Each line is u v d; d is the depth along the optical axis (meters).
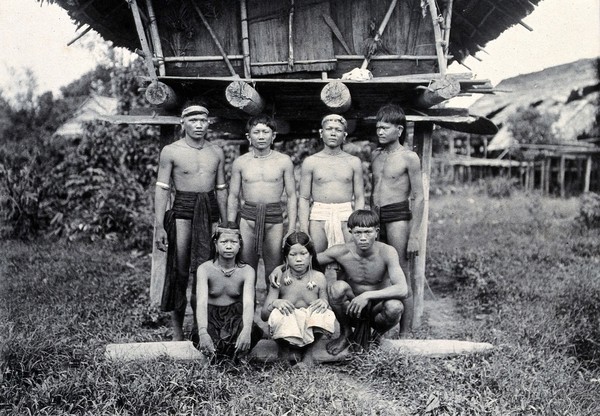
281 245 4.81
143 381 3.59
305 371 3.91
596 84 23.89
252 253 4.77
